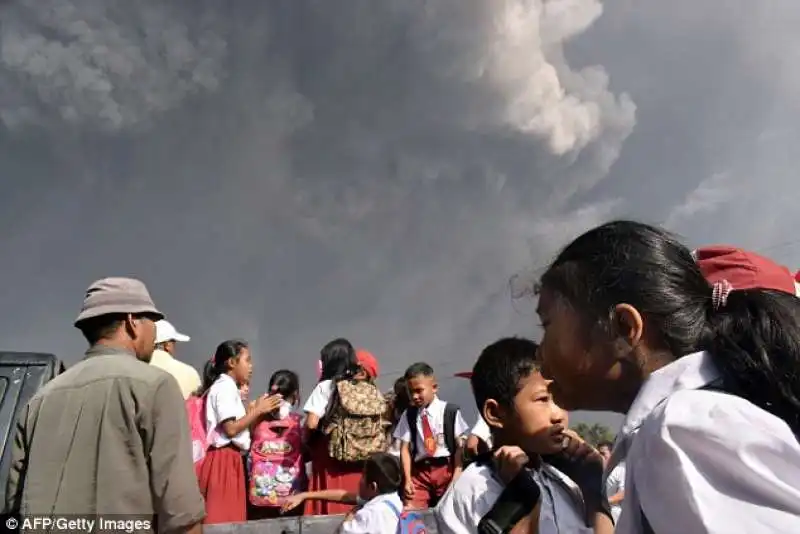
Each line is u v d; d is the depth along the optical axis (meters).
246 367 5.11
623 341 1.08
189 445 2.54
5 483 2.60
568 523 1.84
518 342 2.06
